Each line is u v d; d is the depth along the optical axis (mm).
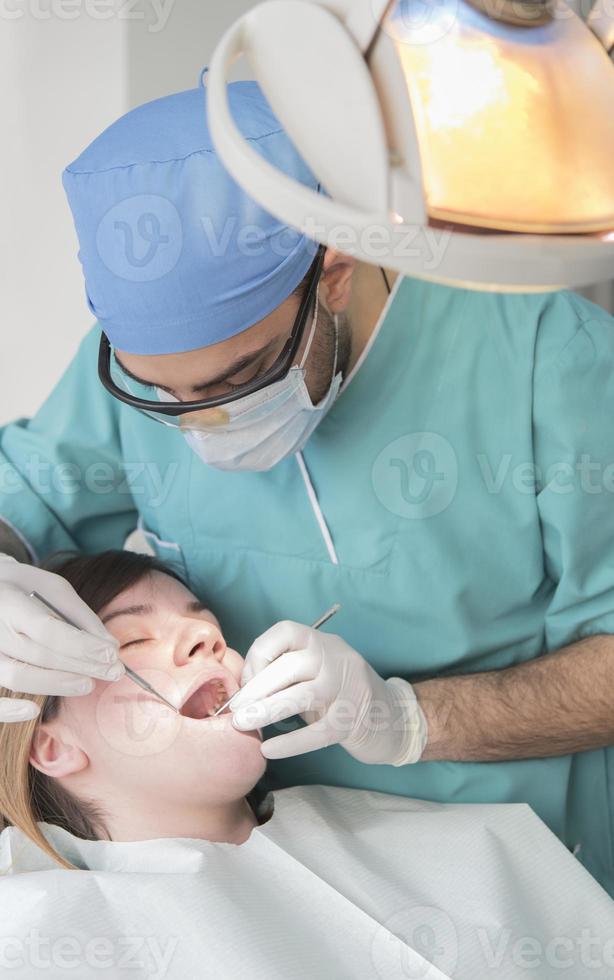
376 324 1522
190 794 1554
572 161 812
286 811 1623
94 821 1609
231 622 1729
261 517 1630
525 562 1585
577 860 1555
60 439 1779
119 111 2369
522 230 799
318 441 1573
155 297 1215
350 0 844
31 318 2533
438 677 1651
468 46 828
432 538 1560
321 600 1637
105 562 1688
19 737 1554
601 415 1513
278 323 1259
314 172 859
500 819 1591
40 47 2367
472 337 1536
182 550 1734
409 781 1688
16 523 1782
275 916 1438
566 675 1556
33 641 1425
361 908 1468
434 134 809
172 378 1277
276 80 862
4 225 2479
